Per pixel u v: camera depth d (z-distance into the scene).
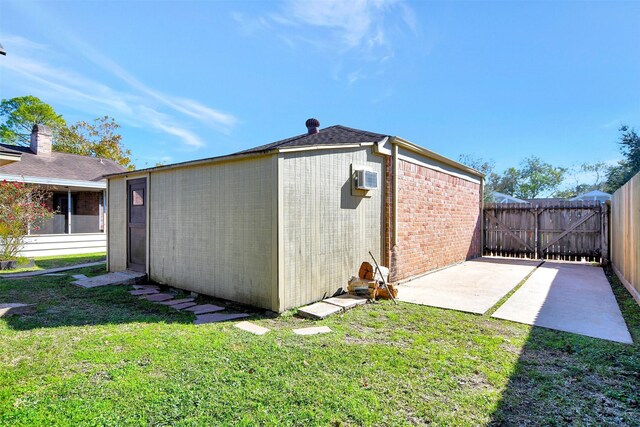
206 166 5.90
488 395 2.63
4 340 3.69
